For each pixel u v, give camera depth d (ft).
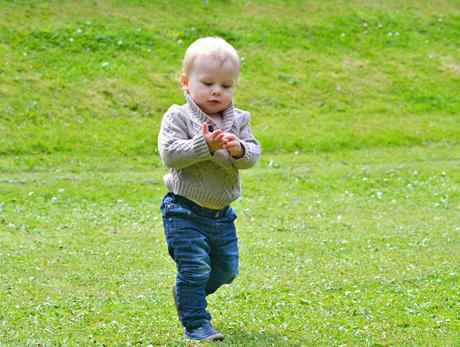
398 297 37.70
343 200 73.51
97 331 31.07
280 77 117.80
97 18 121.29
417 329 31.91
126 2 127.85
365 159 94.73
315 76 119.96
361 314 34.22
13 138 90.68
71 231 58.08
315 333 30.94
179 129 29.50
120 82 108.06
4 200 69.26
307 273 43.70
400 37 134.72
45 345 29.07
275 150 96.99
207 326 29.53
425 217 64.80
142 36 119.75
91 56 112.47
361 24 136.26
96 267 45.62
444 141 105.09
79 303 36.42
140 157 91.66
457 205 70.74
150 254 50.16
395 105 116.26
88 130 96.02
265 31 128.57
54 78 105.29
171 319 33.04
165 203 29.84
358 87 119.24
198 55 29.84
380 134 104.88
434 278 42.29
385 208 69.41
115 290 39.75
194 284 29.14
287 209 68.44
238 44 123.85
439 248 51.60
